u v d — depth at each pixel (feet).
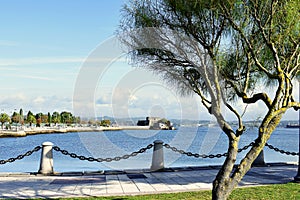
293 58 22.25
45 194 26.63
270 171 37.88
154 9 22.16
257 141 19.65
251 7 19.77
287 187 28.25
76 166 44.88
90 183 31.53
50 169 36.70
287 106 20.10
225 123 20.74
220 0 18.89
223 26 20.92
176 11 21.06
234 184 19.17
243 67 24.08
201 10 20.08
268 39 19.56
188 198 24.88
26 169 44.70
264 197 24.71
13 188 29.14
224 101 21.62
